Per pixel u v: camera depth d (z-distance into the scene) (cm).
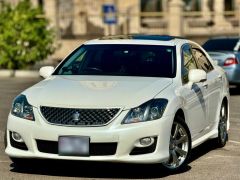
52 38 3916
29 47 3809
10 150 1274
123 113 1210
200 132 1427
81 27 5491
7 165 1370
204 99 1441
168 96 1266
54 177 1269
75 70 1413
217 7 5644
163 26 5538
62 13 5731
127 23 5525
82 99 1232
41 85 1330
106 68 1396
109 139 1200
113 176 1273
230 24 5516
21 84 3222
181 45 1448
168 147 1251
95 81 1326
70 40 5166
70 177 1268
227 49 2723
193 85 1389
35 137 1234
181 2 5278
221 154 1504
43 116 1234
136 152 1216
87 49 1460
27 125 1241
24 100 1273
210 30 5475
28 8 3850
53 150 1227
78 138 1205
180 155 1309
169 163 1286
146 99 1234
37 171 1316
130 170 1318
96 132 1199
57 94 1262
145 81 1316
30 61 3838
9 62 3806
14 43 3784
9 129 1276
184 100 1317
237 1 5822
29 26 3772
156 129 1220
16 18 3778
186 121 1335
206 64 1549
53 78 1377
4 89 2961
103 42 1473
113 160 1207
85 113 1212
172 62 1387
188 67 1423
